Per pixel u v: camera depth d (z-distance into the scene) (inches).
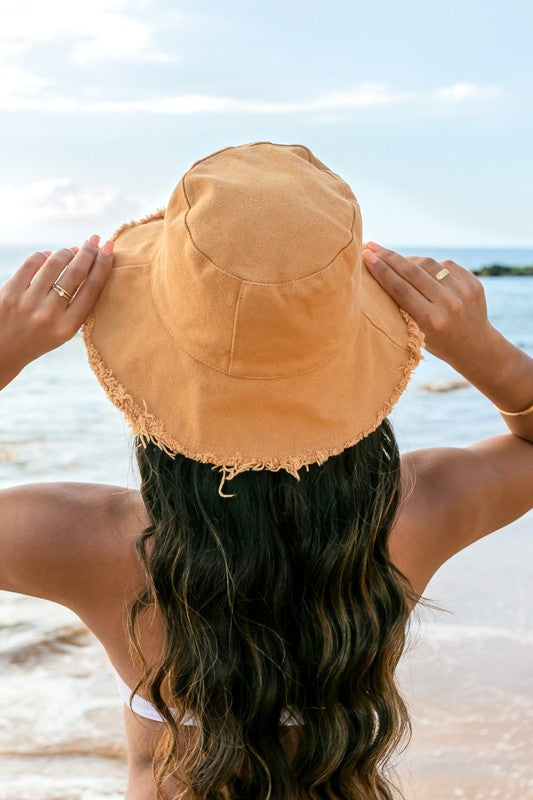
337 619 47.4
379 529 49.1
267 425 44.1
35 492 49.1
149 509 46.8
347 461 46.7
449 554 56.7
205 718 47.4
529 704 125.8
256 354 42.2
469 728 119.6
